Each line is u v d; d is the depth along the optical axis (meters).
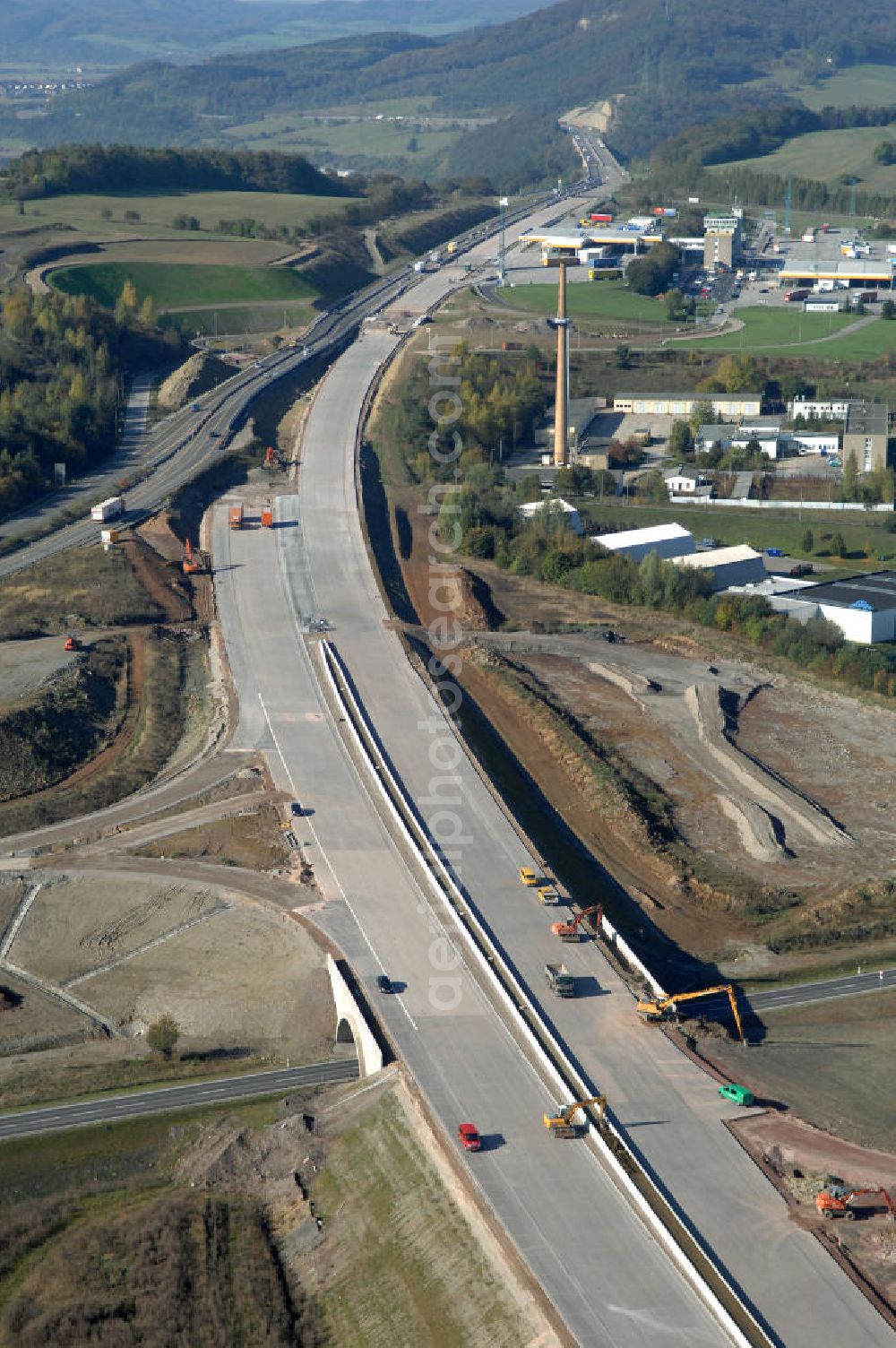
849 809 149.75
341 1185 97.12
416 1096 99.69
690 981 120.62
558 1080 100.44
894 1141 99.31
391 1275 89.38
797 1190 92.44
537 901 125.12
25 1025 115.81
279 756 150.50
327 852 132.62
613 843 140.38
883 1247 87.75
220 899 126.81
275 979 118.12
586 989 112.75
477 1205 89.69
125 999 118.94
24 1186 99.94
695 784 152.88
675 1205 90.25
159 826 138.88
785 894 133.50
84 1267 92.44
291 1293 91.38
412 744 153.75
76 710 160.38
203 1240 94.69
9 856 135.38
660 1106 99.75
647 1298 82.94
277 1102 106.06
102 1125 104.56
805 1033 113.88
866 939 128.00
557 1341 80.00
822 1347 79.94
